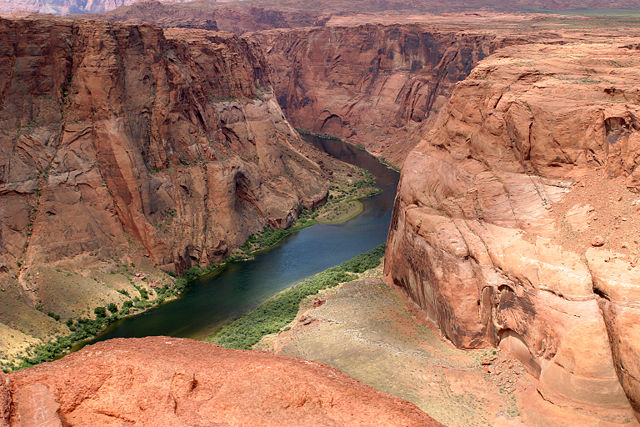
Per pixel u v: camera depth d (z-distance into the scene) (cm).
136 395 1664
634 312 2977
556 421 3039
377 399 1789
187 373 1745
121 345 2022
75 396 1636
